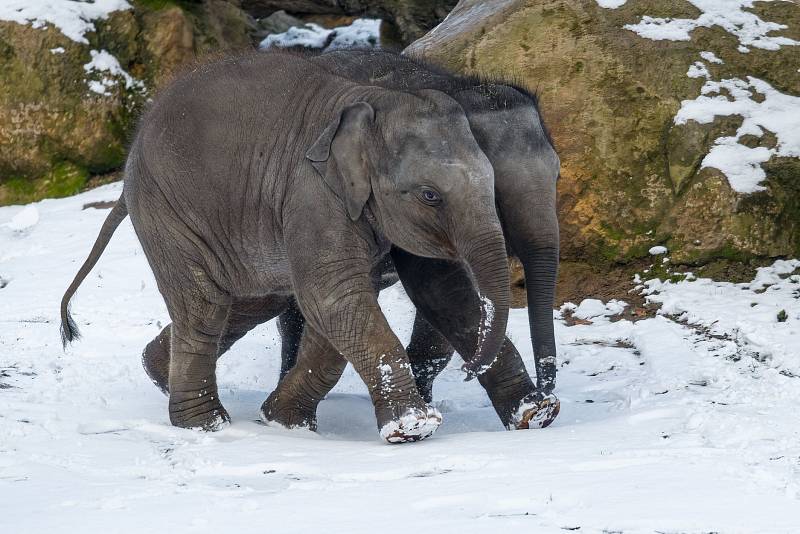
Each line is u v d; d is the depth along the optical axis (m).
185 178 11.19
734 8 18.34
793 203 16.69
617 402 11.78
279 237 10.88
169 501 8.01
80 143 26.94
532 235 10.27
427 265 11.04
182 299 11.41
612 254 17.19
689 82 17.41
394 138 9.89
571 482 7.94
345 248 10.16
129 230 22.59
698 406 10.70
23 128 26.73
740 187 16.62
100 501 7.96
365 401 12.48
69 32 27.05
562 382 13.23
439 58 18.66
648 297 16.31
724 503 7.32
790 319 14.65
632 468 8.32
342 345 10.11
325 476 8.71
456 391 13.30
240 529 7.15
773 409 10.54
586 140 17.36
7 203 26.80
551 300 10.35
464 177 9.59
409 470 8.64
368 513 7.43
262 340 16.12
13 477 8.93
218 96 11.16
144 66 27.94
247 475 8.94
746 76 17.66
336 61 11.69
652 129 17.23
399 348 10.01
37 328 16.77
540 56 17.86
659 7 18.12
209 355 11.45
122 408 12.11
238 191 10.98
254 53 11.55
